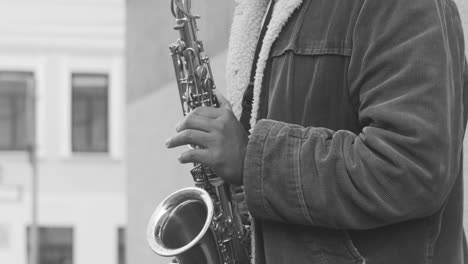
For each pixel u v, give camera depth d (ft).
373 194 6.02
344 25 6.48
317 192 6.14
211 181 7.68
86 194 75.20
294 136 6.33
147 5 22.34
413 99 6.01
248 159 6.37
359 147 6.14
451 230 6.55
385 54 6.19
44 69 75.00
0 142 73.92
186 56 8.07
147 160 22.54
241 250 7.68
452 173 6.15
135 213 23.58
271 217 6.36
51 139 74.90
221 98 7.98
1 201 73.72
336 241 6.33
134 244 23.70
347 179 6.10
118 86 75.46
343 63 6.46
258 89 6.87
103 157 75.00
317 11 6.62
